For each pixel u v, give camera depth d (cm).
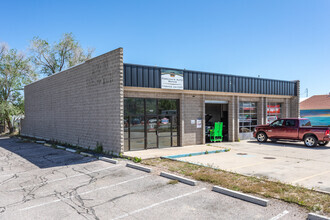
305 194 634
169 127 1488
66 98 1692
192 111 1595
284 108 2142
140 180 806
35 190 732
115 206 599
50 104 1931
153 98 1424
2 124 3353
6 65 3111
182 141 1520
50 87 1931
